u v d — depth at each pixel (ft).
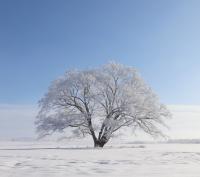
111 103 122.11
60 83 126.93
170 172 37.14
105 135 120.06
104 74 124.77
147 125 124.26
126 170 39.24
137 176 33.55
